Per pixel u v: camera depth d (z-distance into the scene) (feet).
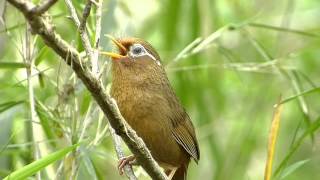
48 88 39.78
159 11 51.78
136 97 35.12
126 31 41.91
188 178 52.60
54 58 42.98
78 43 34.37
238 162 49.01
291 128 53.78
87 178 37.91
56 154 27.66
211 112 48.88
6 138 37.86
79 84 35.65
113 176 48.14
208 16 46.88
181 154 37.88
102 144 45.73
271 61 41.27
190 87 48.42
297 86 41.09
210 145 48.03
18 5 21.88
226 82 54.49
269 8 56.08
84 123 34.76
